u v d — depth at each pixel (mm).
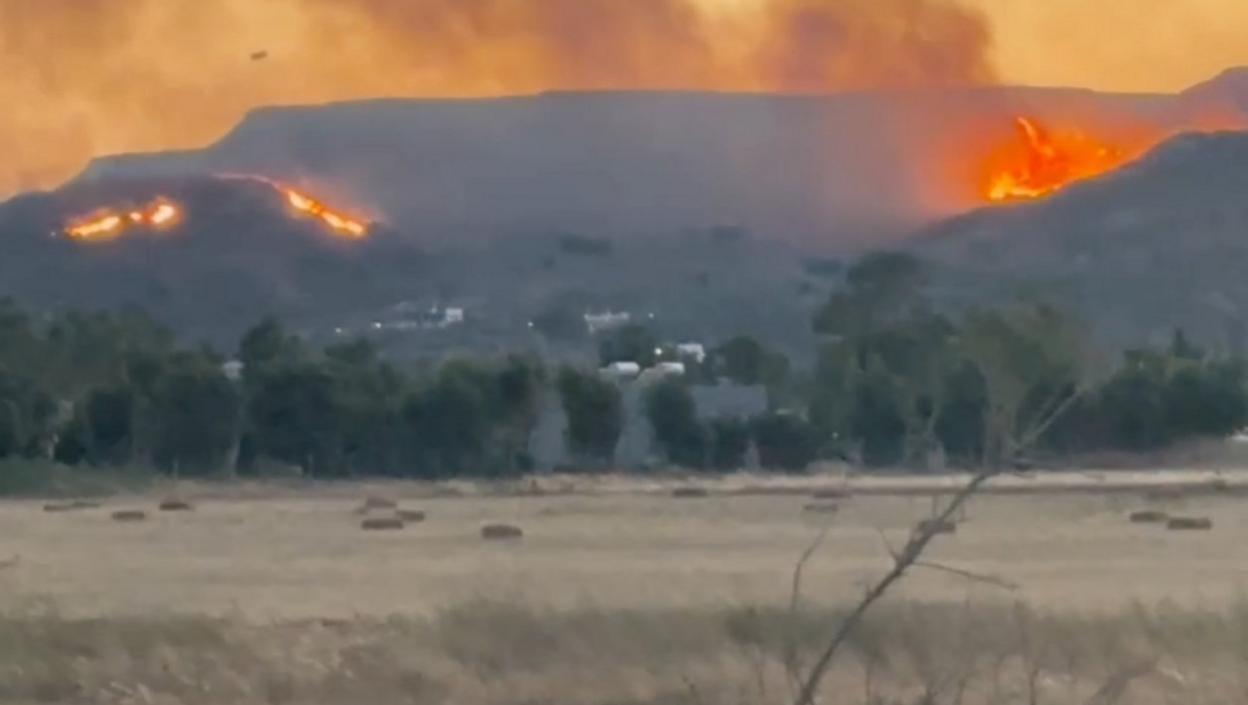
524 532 179125
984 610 84312
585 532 177750
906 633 74125
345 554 154500
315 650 79938
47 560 147500
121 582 127062
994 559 139875
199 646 81125
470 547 161125
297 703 70938
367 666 75438
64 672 75000
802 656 69562
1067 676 71125
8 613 90500
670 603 96250
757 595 102375
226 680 74125
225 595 116062
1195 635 78500
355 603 108938
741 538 166750
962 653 71688
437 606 96625
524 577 123125
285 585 123812
